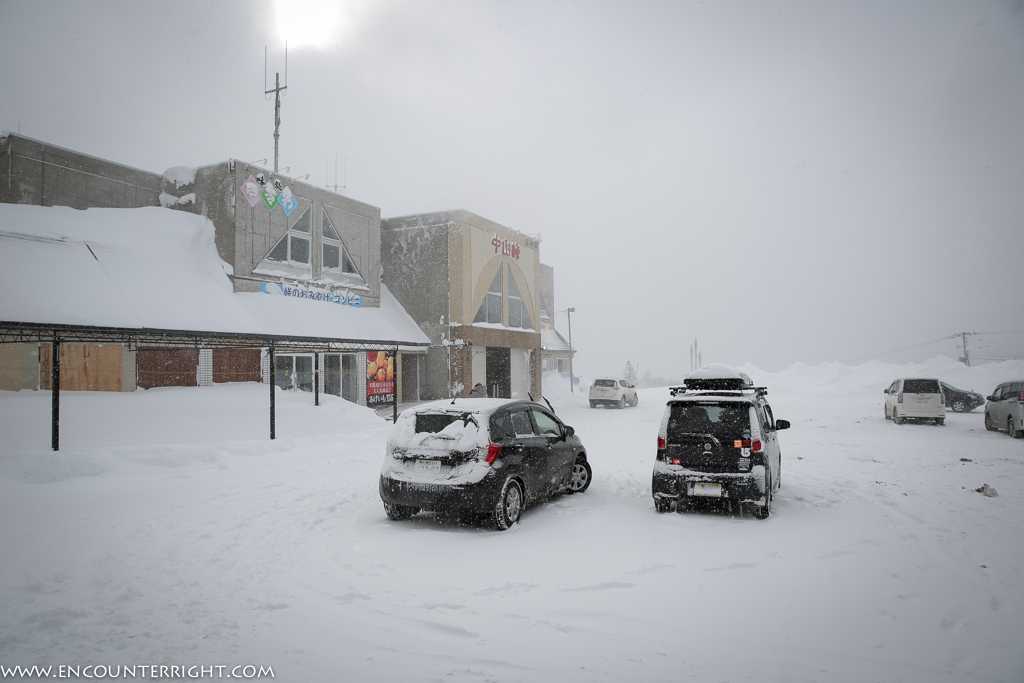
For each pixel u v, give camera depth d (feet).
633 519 24.36
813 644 13.44
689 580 17.37
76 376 57.77
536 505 27.48
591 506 27.14
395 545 20.98
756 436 24.23
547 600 16.05
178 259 58.75
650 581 17.31
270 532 22.44
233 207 64.03
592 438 55.21
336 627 14.43
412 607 15.65
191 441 40.65
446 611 15.39
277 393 62.49
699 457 24.62
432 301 88.48
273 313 63.93
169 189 68.44
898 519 24.00
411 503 23.31
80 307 41.50
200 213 66.18
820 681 11.85
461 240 87.45
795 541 21.02
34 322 34.91
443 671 12.25
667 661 12.69
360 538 21.91
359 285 81.25
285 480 32.89
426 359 88.53
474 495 22.61
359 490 30.27
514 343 100.32
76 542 20.01
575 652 13.12
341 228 78.74
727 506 26.48
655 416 81.61
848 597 16.06
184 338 49.08
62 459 31.30
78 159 61.11
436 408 24.89
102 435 39.34
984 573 17.84
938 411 66.28
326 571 18.33
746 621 14.66
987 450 45.68
